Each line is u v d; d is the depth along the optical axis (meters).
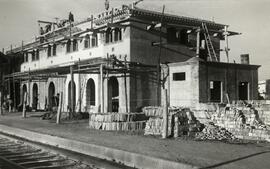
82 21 36.16
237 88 28.62
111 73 31.19
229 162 11.09
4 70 55.22
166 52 31.72
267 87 45.75
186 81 26.94
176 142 15.89
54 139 18.20
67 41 39.06
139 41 30.12
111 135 18.70
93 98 35.50
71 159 14.34
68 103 38.59
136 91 29.56
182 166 10.78
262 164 10.80
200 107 20.55
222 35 35.69
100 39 33.34
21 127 23.69
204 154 12.59
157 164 11.67
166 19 31.39
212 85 31.20
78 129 22.16
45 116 31.17
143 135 18.73
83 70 29.78
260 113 18.11
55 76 38.97
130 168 12.48
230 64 27.98
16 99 52.97
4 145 18.86
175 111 19.36
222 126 18.59
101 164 13.23
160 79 29.47
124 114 22.14
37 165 13.40
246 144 15.37
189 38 33.47
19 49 51.53
